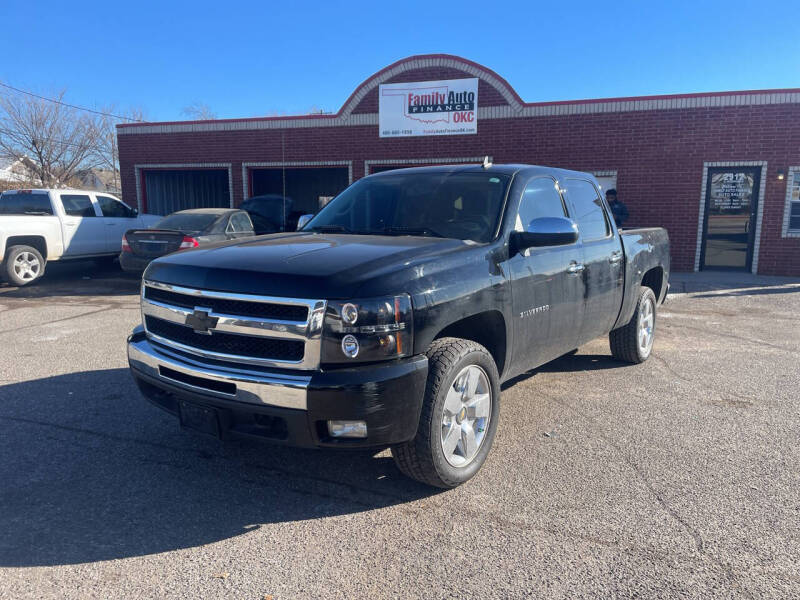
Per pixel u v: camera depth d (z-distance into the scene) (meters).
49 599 2.63
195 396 3.35
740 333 8.13
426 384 3.35
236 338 3.29
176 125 18.30
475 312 3.61
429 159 16.28
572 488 3.67
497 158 15.74
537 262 4.28
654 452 4.20
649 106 14.48
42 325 8.41
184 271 3.51
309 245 3.77
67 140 35.19
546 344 4.53
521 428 4.64
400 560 2.94
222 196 21.64
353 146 16.83
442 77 15.84
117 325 8.42
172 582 2.76
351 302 3.04
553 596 2.67
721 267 14.75
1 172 35.75
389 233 4.30
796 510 3.41
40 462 3.99
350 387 3.02
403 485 3.72
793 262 14.10
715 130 14.13
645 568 2.87
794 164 13.74
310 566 2.89
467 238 4.04
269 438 3.21
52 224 12.23
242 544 3.08
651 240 6.47
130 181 19.02
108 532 3.18
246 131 17.70
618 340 6.35
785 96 13.59
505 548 3.04
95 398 5.25
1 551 2.99
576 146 15.12
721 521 3.29
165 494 3.59
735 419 4.85
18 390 5.47
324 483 3.74
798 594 2.67
